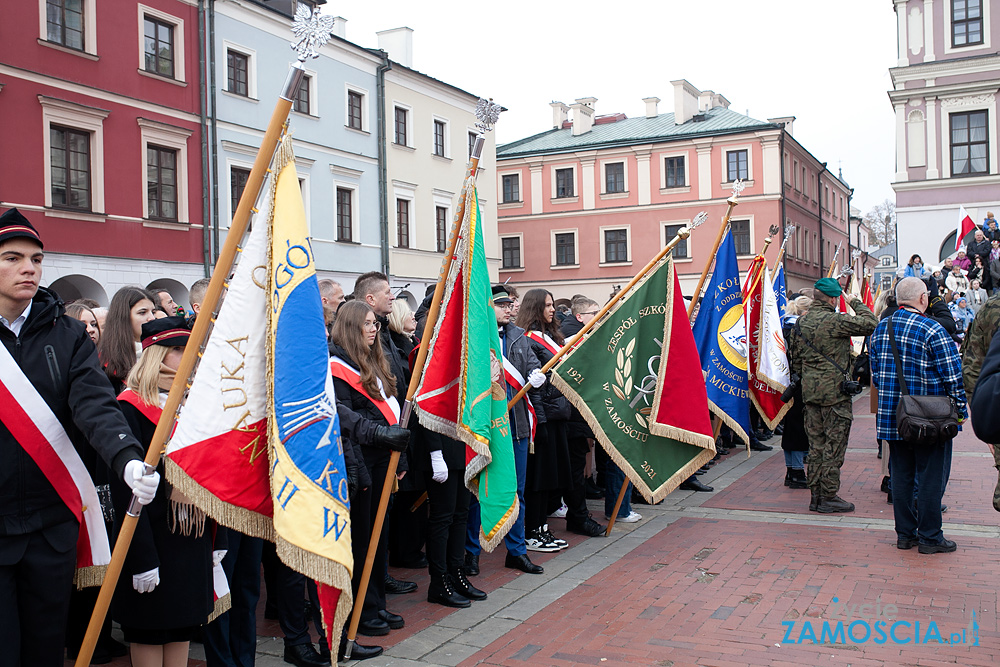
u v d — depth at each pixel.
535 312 7.03
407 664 4.37
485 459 5.00
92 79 18.20
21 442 3.05
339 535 3.50
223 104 21.22
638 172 39.12
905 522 6.30
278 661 4.56
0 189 16.44
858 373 8.07
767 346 8.38
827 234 48.38
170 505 3.39
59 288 18.16
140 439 3.48
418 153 28.22
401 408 5.54
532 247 41.44
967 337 4.85
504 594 5.53
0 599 2.98
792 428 8.82
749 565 6.00
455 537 5.45
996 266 18.52
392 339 6.20
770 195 37.00
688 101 40.00
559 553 6.54
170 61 20.16
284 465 3.39
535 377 5.98
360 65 25.73
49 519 3.12
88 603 4.71
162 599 3.39
